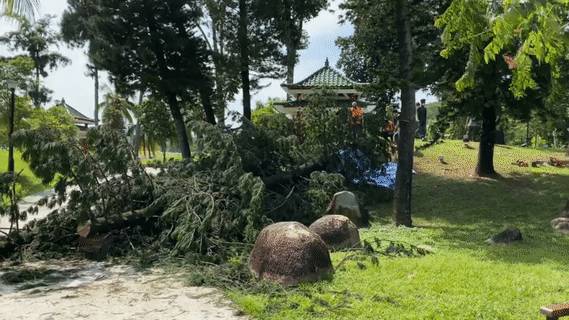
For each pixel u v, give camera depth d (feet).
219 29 63.57
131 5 55.83
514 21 10.86
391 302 19.34
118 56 56.70
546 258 26.45
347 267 24.35
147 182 31.32
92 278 24.36
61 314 19.19
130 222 30.35
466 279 22.29
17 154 82.17
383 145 46.80
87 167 29.53
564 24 12.28
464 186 48.14
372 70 37.37
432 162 59.00
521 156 63.57
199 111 67.00
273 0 58.13
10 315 19.17
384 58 44.60
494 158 61.98
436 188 48.24
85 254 28.40
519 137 120.16
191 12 58.85
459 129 84.02
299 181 40.78
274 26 61.52
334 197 36.52
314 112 46.19
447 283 21.66
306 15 62.03
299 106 63.72
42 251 28.91
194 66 60.08
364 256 25.95
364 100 60.85
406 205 36.47
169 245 28.73
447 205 42.75
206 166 34.47
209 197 29.30
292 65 69.77
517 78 14.05
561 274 23.34
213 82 63.36
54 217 30.14
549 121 47.44
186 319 18.40
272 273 22.20
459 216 39.29
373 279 22.38
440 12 38.60
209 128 34.01
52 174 29.07
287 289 21.26
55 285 23.22
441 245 30.12
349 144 45.14
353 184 45.27
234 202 30.63
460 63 41.78
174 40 56.54
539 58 11.98
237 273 23.47
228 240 28.81
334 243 28.43
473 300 19.31
